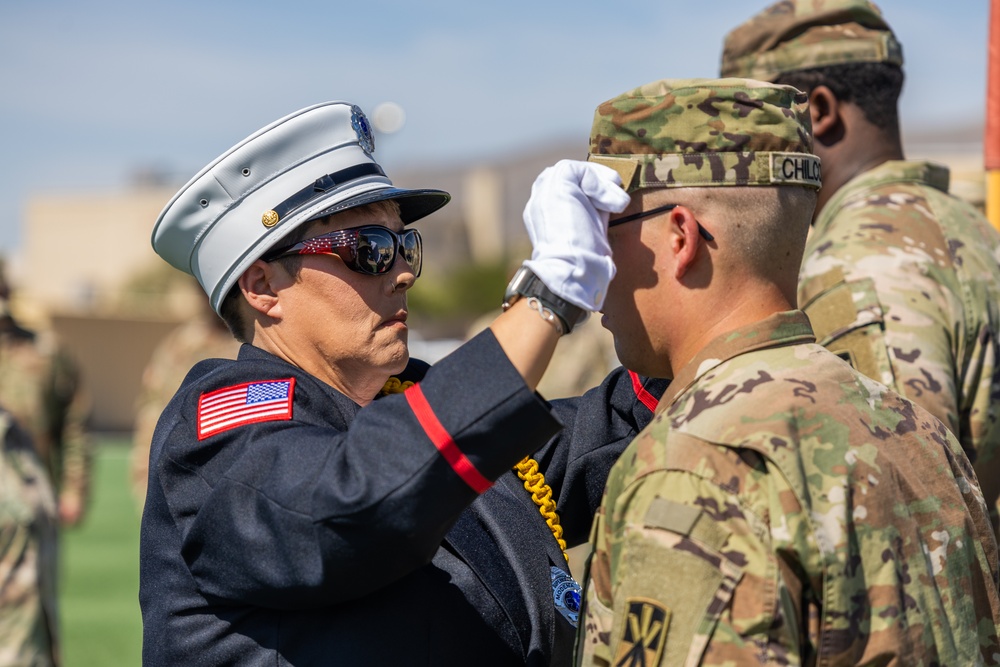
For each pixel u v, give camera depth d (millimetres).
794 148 3938
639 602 3496
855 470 3605
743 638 3395
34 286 102562
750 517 3475
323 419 4473
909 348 5520
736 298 3928
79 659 13422
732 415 3633
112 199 101188
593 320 15867
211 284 4809
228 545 4121
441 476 3852
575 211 3893
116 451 46469
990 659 3867
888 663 3514
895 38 6375
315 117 4695
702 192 3889
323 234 4641
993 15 6609
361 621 4238
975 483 4133
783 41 6406
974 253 5941
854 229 5910
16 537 10062
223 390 4477
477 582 4504
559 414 5453
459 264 81812
